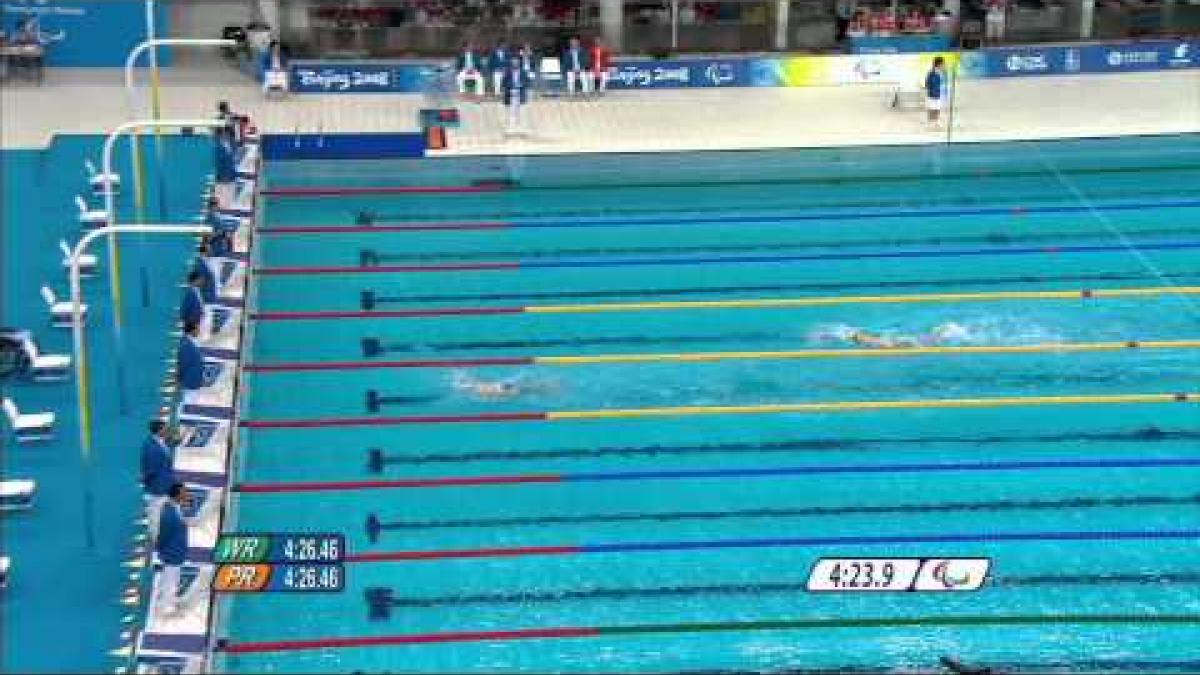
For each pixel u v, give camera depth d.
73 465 42.62
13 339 46.72
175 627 34.84
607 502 41.53
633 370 48.66
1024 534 40.09
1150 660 35.28
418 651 35.66
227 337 48.22
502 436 44.78
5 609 36.81
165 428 39.00
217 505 39.25
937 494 41.91
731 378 48.12
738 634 36.25
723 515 40.94
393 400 46.72
